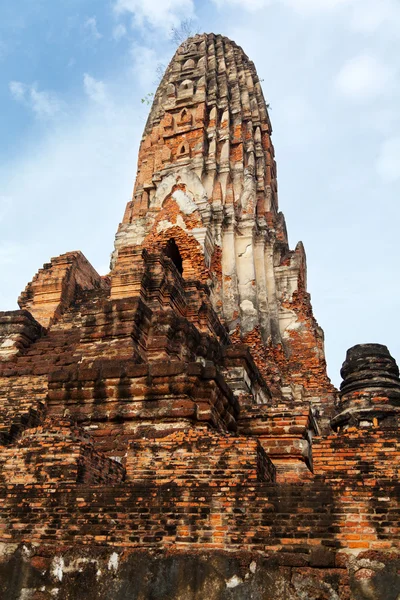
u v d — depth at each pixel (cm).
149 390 1341
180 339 1700
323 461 1034
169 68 3903
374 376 1409
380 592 830
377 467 1012
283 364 2838
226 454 1049
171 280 2038
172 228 2936
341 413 1379
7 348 1892
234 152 3400
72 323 2186
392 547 862
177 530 936
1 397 1636
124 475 1168
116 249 3195
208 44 3888
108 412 1345
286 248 3284
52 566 932
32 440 1074
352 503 901
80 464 1039
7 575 942
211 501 946
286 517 912
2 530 991
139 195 3438
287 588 848
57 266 2389
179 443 1076
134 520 955
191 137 3391
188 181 3114
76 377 1396
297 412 1471
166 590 880
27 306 2356
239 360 1873
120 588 894
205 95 3525
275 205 3591
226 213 3084
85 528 965
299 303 3042
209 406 1320
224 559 883
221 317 2812
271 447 1449
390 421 1324
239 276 2973
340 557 862
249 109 3622
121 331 1578
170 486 970
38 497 1009
